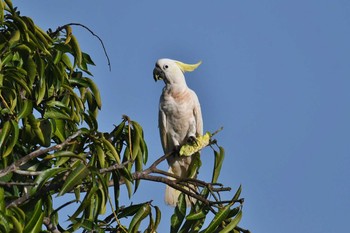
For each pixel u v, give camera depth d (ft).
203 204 35.40
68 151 33.47
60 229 35.53
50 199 33.94
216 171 37.52
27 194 33.22
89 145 35.17
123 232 34.47
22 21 35.04
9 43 34.60
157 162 36.27
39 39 35.47
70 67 37.29
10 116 34.30
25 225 30.86
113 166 34.17
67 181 32.22
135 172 35.83
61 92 37.47
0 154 34.22
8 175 33.78
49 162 36.76
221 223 35.29
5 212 30.14
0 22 34.99
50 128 36.17
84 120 38.09
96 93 38.55
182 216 35.86
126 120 35.45
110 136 35.65
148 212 34.17
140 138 35.27
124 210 34.88
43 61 35.12
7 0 35.27
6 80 34.47
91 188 32.68
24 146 36.29
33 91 36.58
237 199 34.88
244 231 35.12
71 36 36.73
